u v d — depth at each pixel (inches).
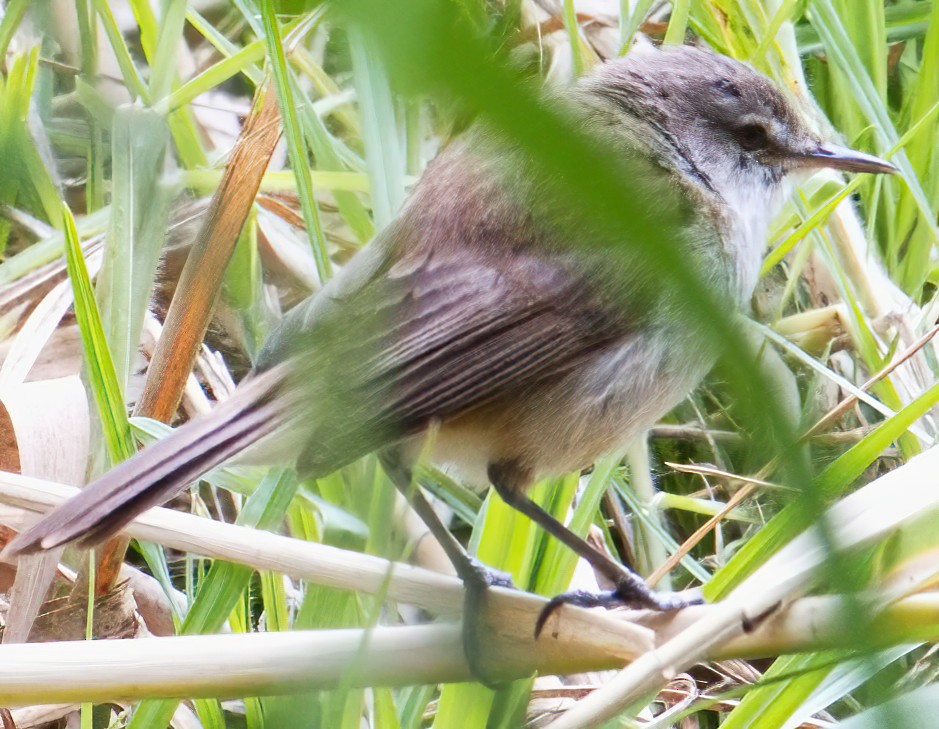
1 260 91.9
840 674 88.7
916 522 88.7
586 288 89.6
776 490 89.7
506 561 89.9
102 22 91.6
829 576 87.0
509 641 89.0
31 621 89.7
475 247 89.7
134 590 90.6
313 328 89.2
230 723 90.0
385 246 89.7
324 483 90.2
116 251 90.4
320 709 88.5
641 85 90.7
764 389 63.2
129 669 88.4
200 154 92.0
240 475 90.4
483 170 89.7
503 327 89.6
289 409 88.9
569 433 89.9
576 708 88.6
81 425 90.8
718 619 88.6
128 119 91.0
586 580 90.7
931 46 92.0
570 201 51.9
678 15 91.3
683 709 89.3
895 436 89.0
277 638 88.6
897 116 92.7
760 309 92.1
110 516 88.7
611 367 89.7
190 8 92.1
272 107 90.4
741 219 90.7
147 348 91.5
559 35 92.3
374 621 88.0
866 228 92.3
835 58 91.7
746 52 92.0
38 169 91.9
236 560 89.1
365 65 90.2
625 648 88.9
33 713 89.7
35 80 92.0
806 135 91.0
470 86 43.1
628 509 91.4
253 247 91.7
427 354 89.4
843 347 91.7
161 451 88.8
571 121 48.9
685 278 58.4
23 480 89.5
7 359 91.0
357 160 91.7
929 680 89.8
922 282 92.0
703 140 90.7
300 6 77.8
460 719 89.2
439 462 90.1
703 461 91.5
